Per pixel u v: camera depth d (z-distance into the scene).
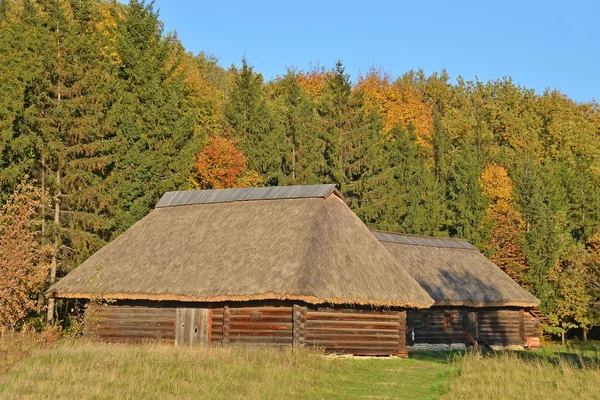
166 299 28.17
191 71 60.62
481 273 40.62
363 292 26.89
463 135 70.31
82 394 15.88
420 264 37.78
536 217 50.91
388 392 19.11
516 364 22.88
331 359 24.20
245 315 27.84
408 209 57.00
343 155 54.78
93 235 38.19
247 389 17.64
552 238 49.72
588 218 58.94
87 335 30.22
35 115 36.59
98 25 52.28
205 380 18.45
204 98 57.31
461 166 57.47
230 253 29.03
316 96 72.44
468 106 78.56
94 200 38.47
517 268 50.34
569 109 76.50
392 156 59.22
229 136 56.59
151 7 47.47
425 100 80.06
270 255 27.86
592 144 71.88
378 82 73.81
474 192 56.22
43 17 38.50
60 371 18.25
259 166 54.81
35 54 38.00
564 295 47.94
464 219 56.06
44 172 37.62
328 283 26.12
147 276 29.61
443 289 36.47
